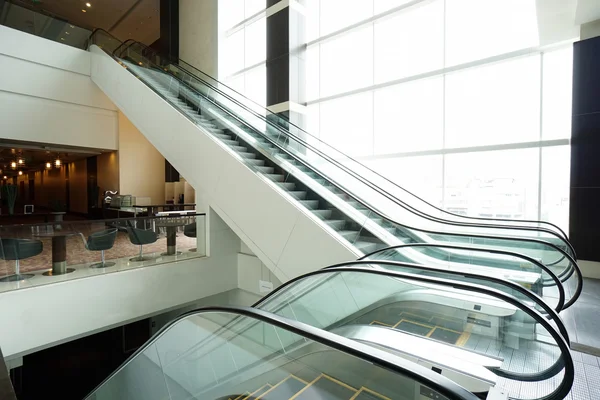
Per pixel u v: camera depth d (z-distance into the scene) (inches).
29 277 204.4
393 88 326.0
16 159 679.1
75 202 696.4
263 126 314.0
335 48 370.9
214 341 122.9
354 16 356.2
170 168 567.2
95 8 578.2
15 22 395.9
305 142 281.4
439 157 301.1
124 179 528.7
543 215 254.7
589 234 215.3
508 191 268.8
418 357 103.3
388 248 155.3
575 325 133.2
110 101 488.4
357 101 353.1
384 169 334.6
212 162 251.1
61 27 437.4
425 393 54.4
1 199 645.3
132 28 650.2
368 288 132.7
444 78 296.4
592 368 102.6
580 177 219.0
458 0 288.0
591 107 214.8
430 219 195.3
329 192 215.5
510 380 94.8
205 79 472.7
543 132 252.2
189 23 499.5
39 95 413.1
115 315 225.9
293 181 237.0
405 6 312.7
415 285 125.4
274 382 93.8
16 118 396.8
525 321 104.3
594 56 213.8
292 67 370.0
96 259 228.1
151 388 131.6
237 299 303.3
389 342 113.0
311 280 142.1
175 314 344.5
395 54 325.7
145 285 239.8
